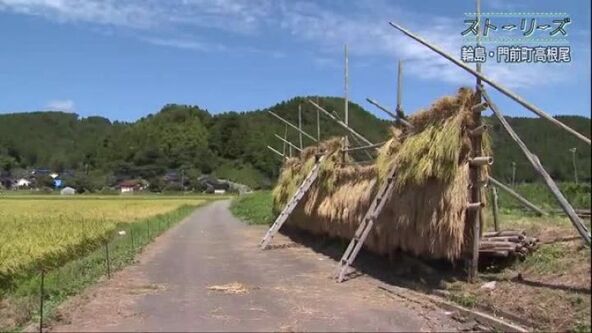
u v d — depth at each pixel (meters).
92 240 20.20
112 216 34.25
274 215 32.03
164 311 9.55
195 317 9.05
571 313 7.41
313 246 20.39
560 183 33.78
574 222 8.28
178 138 125.25
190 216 47.09
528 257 10.48
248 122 129.88
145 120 133.62
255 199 59.25
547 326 7.39
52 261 14.95
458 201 10.19
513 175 34.69
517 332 7.47
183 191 109.25
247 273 13.93
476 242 10.20
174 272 14.34
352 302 10.06
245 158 121.81
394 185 12.14
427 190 10.94
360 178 15.84
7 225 19.95
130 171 111.44
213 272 14.22
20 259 13.02
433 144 10.57
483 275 10.40
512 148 34.84
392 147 12.59
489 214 18.83
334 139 19.39
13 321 9.04
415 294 10.53
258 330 8.14
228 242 22.89
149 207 49.66
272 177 102.88
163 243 22.80
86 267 14.98
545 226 14.09
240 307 9.79
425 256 11.59
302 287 11.75
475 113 10.25
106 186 87.06
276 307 9.73
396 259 12.95
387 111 12.63
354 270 13.94
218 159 125.00
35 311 9.57
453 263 10.80
